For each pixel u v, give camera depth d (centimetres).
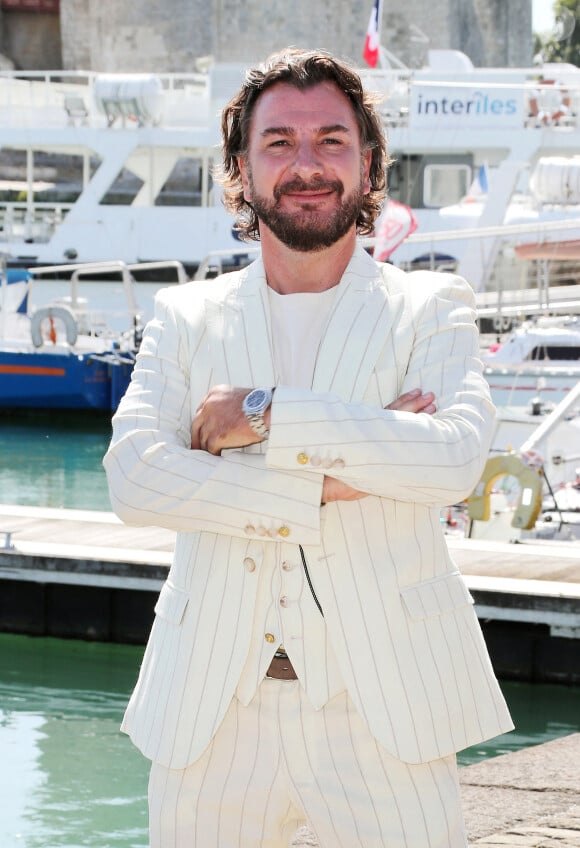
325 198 197
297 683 193
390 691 188
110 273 2186
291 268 202
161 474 191
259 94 201
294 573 191
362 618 189
